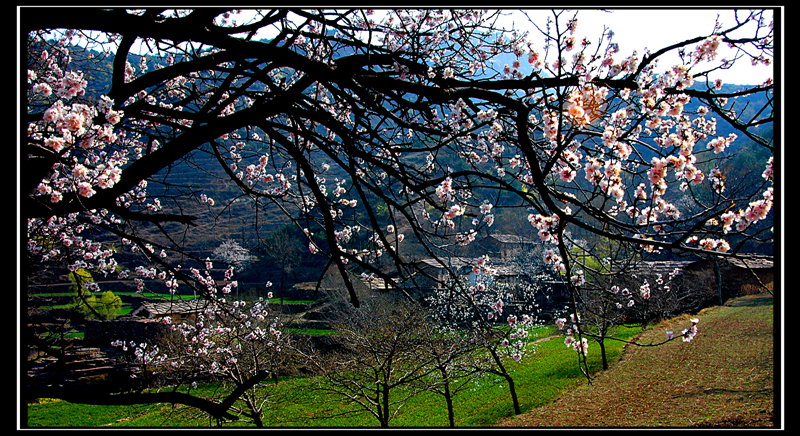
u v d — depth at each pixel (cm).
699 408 1399
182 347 1318
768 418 1138
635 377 1922
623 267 363
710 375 1731
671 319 2697
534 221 395
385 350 1477
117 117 360
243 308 1523
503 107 404
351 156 415
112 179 365
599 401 1727
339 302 2466
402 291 395
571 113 350
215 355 1356
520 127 326
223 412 378
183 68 422
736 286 2841
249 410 1379
